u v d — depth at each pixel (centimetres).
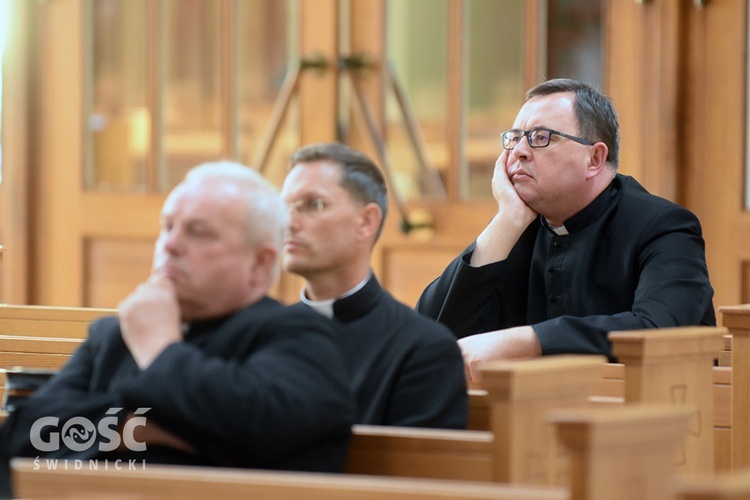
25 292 1575
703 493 407
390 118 1438
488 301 940
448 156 1417
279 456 549
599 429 452
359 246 708
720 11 1303
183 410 527
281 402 538
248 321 577
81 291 1565
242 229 582
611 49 1343
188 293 579
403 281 1440
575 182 921
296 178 714
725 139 1305
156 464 559
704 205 1318
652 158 1324
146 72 1532
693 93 1317
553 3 1369
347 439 578
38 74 1574
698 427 671
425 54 1421
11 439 591
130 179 1549
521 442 541
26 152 1568
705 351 671
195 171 600
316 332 577
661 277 880
